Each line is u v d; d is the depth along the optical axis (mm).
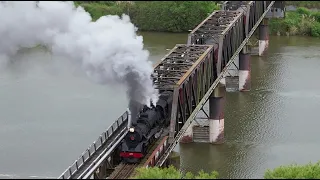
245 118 105250
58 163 88500
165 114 78562
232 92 119438
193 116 84062
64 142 95500
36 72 128125
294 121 103062
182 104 80875
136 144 71875
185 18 177500
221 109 95188
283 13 167000
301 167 69750
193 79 85688
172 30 178375
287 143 94688
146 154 73188
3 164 88375
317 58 139250
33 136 98062
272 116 105625
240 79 119125
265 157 90062
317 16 174000
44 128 101125
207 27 110250
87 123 102750
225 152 92875
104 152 70938
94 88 118250
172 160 86938
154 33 177250
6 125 102438
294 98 114125
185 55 91438
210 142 95812
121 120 80500
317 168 69500
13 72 128375
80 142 95375
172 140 76375
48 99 114188
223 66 103625
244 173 85250
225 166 88062
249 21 130875
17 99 114562
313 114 106000
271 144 94500
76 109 109062
